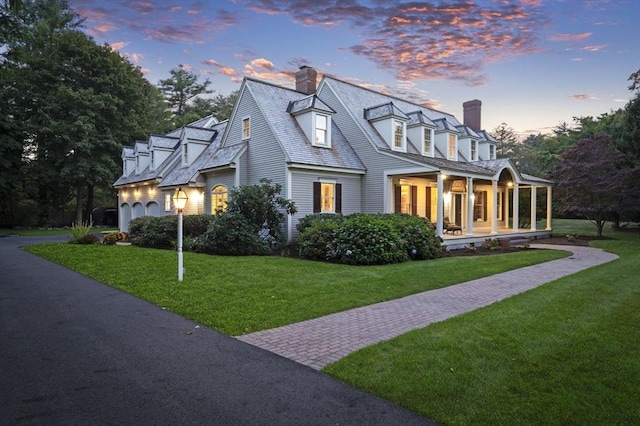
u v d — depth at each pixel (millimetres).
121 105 33125
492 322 5605
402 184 18266
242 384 3723
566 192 21141
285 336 5148
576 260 12523
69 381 3805
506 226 24094
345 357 4352
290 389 3613
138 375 3941
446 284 8531
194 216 16781
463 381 3717
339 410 3227
